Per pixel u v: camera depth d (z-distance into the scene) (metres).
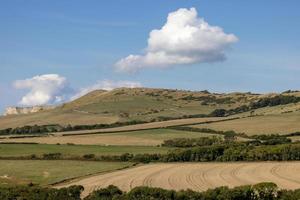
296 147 134.62
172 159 143.50
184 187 97.00
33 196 82.31
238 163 134.25
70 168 132.88
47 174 123.12
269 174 114.19
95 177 117.88
